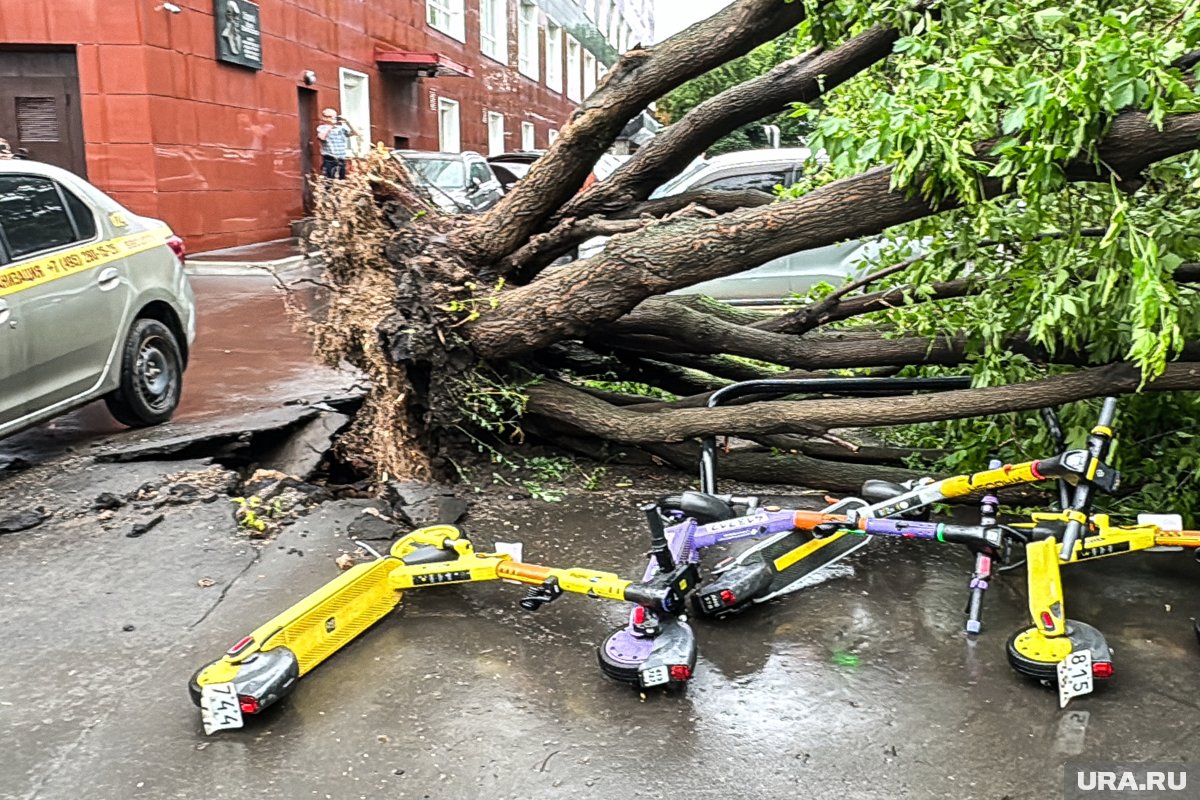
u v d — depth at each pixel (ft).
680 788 9.41
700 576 13.10
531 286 17.03
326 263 19.31
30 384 17.48
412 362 17.56
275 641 10.95
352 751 10.00
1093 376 14.03
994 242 15.17
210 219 51.19
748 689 11.13
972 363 17.53
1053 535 11.88
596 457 19.26
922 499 12.68
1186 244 13.71
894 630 12.52
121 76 45.62
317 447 20.42
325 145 51.88
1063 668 10.63
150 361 20.76
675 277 15.58
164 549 14.75
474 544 15.26
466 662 11.73
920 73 13.66
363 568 12.48
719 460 17.99
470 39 93.81
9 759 9.85
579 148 17.04
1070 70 12.28
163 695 11.00
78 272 18.65
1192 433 15.58
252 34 53.67
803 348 17.93
